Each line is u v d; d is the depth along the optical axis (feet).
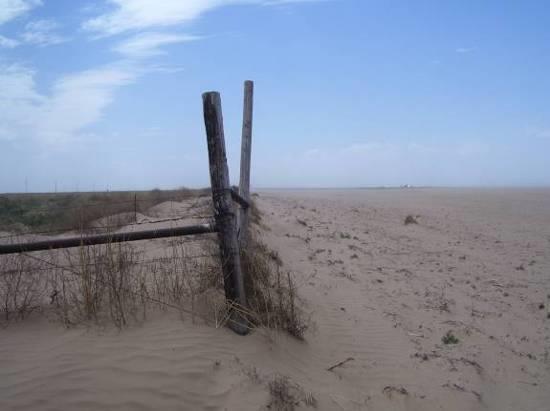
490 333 27.76
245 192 27.84
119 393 15.23
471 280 40.63
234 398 16.01
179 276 23.61
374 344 25.22
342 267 43.01
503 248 57.31
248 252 25.67
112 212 52.01
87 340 17.76
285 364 19.67
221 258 20.94
